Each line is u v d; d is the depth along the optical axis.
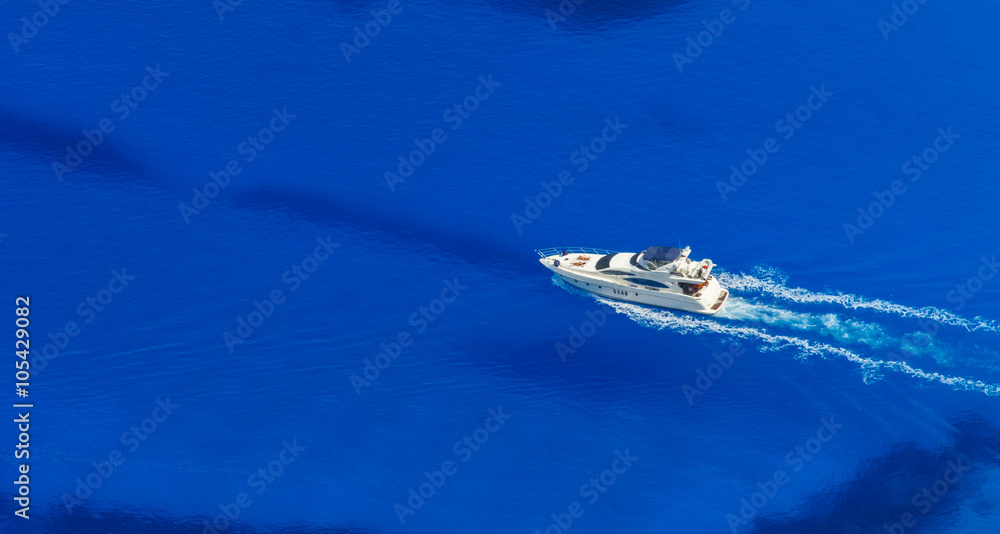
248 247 146.50
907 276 139.12
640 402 126.75
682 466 120.69
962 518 114.69
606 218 148.62
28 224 149.75
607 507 117.44
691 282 133.50
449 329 135.88
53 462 123.38
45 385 131.12
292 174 156.12
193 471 122.19
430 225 148.62
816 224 146.25
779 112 162.12
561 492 118.94
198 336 136.25
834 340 131.75
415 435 124.75
